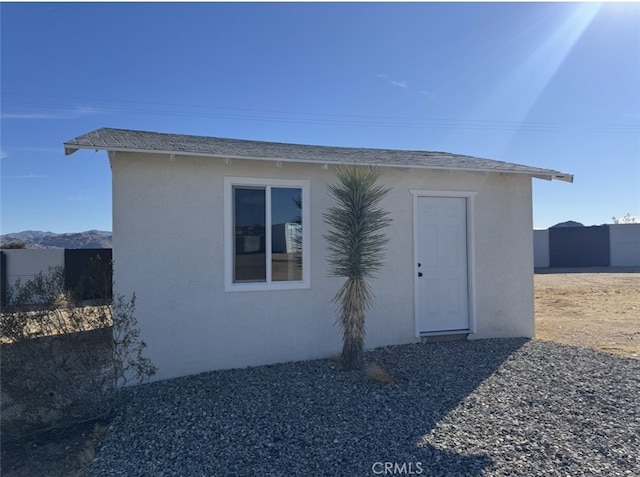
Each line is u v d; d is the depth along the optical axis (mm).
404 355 7594
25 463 4508
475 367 6875
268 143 9758
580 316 12469
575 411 5156
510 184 9180
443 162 8648
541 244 28453
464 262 8922
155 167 6855
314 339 7691
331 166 7699
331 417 5078
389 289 8305
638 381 6156
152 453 4352
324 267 7770
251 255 7391
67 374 5133
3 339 4875
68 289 5520
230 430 4801
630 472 3830
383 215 7402
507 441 4438
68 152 6453
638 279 21359
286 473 3920
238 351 7238
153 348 6793
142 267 6770
